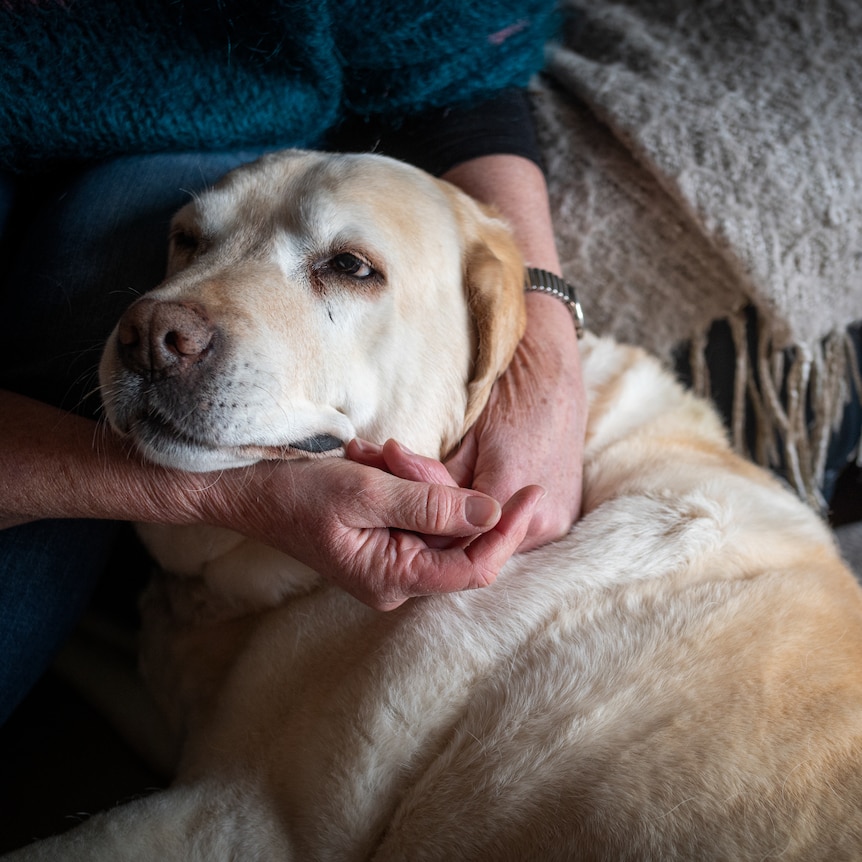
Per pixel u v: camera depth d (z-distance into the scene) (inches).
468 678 45.2
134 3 51.4
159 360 38.8
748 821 37.5
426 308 48.1
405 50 60.5
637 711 41.6
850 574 52.8
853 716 40.0
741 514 50.5
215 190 49.1
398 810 43.9
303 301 44.3
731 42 74.9
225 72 55.6
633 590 46.4
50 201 58.6
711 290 74.1
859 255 70.3
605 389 58.9
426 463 42.3
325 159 49.4
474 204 55.9
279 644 48.9
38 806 57.8
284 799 45.0
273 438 41.4
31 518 45.1
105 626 67.5
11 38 49.9
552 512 49.2
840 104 70.5
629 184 73.6
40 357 52.2
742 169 69.4
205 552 52.4
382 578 40.6
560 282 59.2
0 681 51.3
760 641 43.1
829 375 74.3
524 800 41.4
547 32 71.0
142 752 60.5
